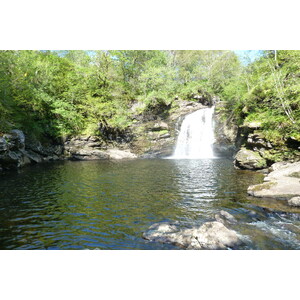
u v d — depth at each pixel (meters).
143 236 7.42
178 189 13.41
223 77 49.91
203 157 32.38
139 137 35.59
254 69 29.77
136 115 37.41
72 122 32.84
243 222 8.63
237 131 30.75
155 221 8.76
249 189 12.23
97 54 39.50
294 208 9.77
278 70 23.64
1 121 21.58
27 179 16.33
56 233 7.76
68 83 35.75
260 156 19.58
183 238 6.96
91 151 31.08
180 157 32.78
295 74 21.02
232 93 32.84
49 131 31.53
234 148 31.48
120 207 10.37
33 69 29.66
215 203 10.82
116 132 35.81
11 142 20.89
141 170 20.38
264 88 23.81
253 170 19.31
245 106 26.23
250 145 21.17
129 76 47.12
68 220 8.86
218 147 33.66
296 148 17.81
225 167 21.42
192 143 35.69
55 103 31.17
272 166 17.73
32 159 25.45
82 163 26.14
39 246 6.91
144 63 48.72
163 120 37.72
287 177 13.41
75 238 7.40
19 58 26.14
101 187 14.04
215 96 48.50
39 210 9.97
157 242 7.02
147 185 14.51
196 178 16.41
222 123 33.91
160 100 39.28
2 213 9.60
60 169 21.12
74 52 43.34
